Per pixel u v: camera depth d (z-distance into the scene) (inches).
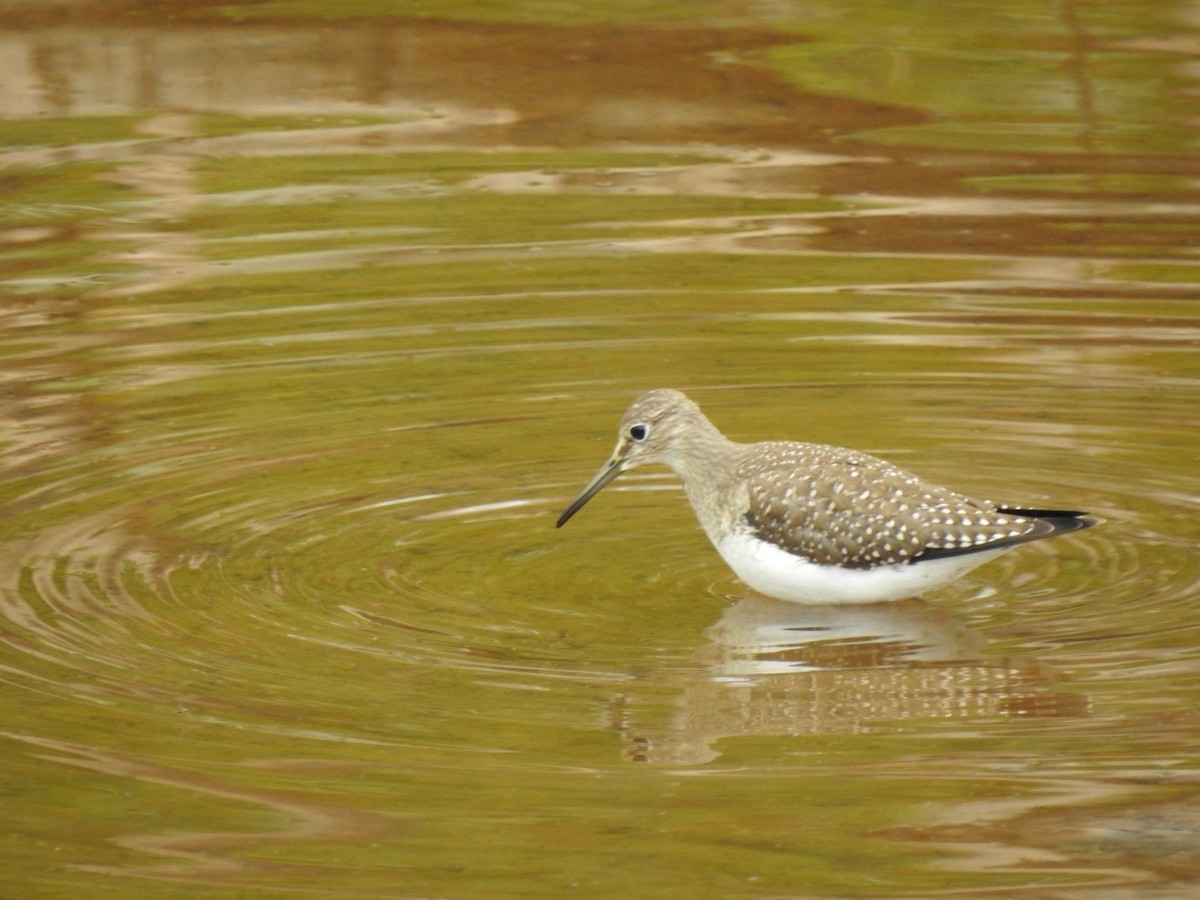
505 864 351.9
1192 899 340.8
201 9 1032.2
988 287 685.9
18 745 391.2
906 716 407.2
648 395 510.3
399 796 372.2
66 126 864.9
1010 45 964.6
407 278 705.0
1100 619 456.4
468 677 424.5
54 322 664.4
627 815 367.9
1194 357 622.5
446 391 611.2
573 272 709.9
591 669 430.6
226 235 748.0
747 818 367.2
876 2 1043.9
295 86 919.7
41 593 466.6
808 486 470.9
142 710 406.6
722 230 747.4
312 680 422.0
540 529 519.8
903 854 354.9
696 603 474.6
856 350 634.8
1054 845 356.5
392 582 481.1
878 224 749.9
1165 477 538.9
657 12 1030.4
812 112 882.1
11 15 1015.6
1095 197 772.6
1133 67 927.0
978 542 452.4
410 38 987.3
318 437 575.8
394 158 828.6
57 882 347.3
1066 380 607.8
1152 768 382.3
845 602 473.7
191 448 565.9
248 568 486.3
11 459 552.7
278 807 370.0
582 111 884.0
